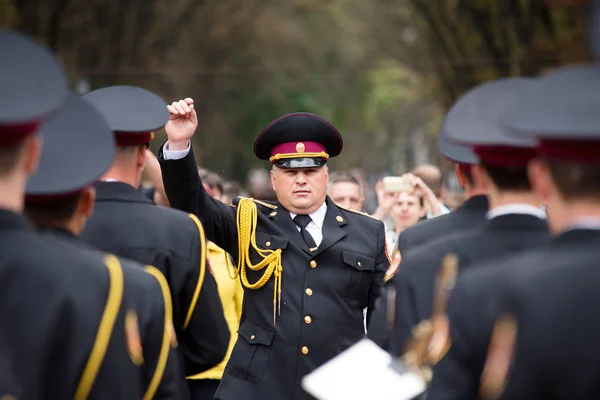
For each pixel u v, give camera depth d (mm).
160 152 18578
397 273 15211
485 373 11625
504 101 13602
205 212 19266
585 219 11188
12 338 11539
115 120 16516
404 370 12766
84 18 106188
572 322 10891
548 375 10938
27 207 12656
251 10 154625
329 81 187500
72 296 11844
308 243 19766
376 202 51188
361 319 19797
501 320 11391
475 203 16219
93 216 16484
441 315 13234
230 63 170875
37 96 11219
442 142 15977
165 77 133000
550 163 11242
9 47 11414
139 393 12492
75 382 11859
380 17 165625
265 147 20203
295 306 19453
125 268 12773
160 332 12859
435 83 128250
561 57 84562
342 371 12719
